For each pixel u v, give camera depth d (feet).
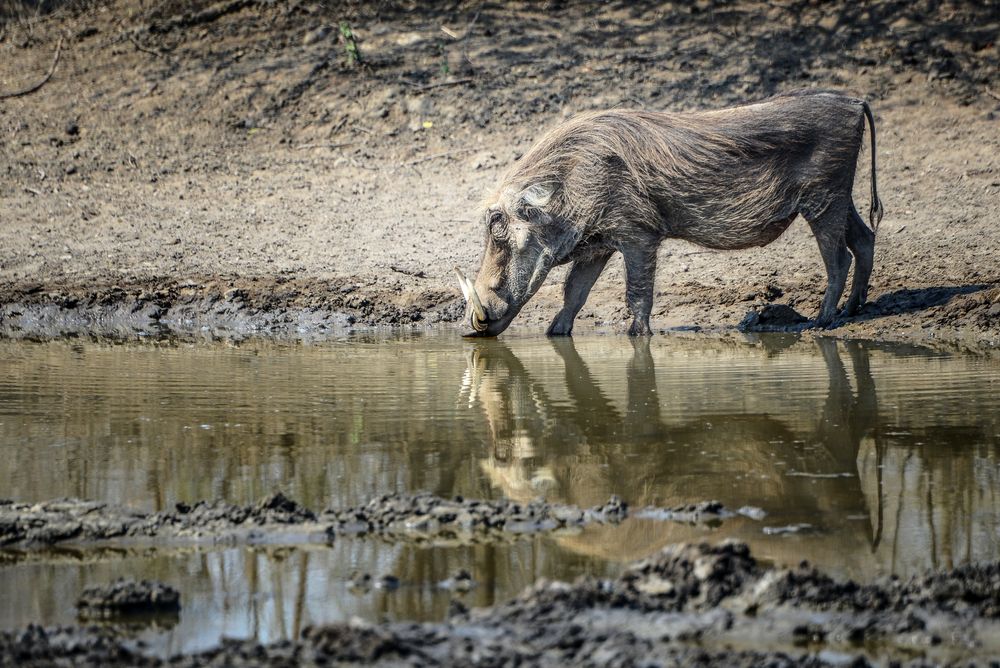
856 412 61.21
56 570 41.50
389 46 148.87
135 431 59.52
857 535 43.68
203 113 139.74
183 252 111.14
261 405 65.36
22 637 35.65
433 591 39.09
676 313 94.48
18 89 146.20
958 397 64.08
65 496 48.70
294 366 77.66
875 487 49.14
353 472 52.11
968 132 122.31
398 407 64.54
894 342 81.87
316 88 142.20
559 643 34.35
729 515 46.06
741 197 81.82
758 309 91.97
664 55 141.90
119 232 115.65
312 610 37.73
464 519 45.55
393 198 121.70
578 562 41.29
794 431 57.98
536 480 50.90
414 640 34.76
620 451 55.16
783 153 81.61
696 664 32.78
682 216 82.89
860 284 88.38
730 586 37.88
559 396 66.74
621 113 82.79
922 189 112.68
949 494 48.01
